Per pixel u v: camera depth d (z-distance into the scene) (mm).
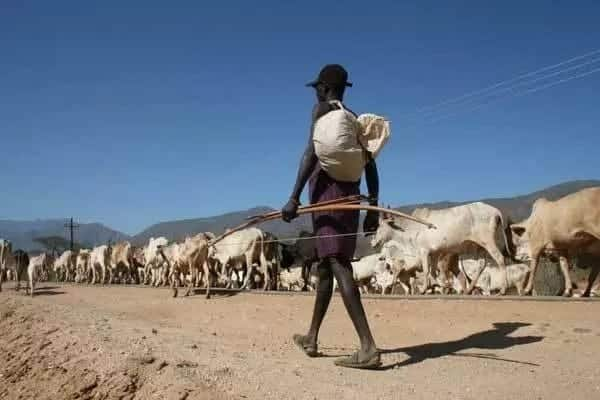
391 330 9234
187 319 12539
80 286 30969
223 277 21500
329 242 6246
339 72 6578
